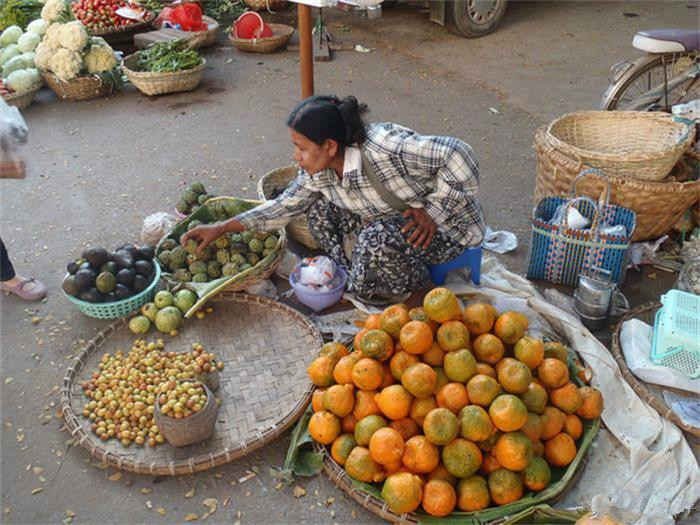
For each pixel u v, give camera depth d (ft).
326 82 20.24
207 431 8.05
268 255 10.36
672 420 8.16
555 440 7.63
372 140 8.48
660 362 8.80
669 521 7.01
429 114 17.88
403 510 6.90
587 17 25.39
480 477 7.23
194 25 22.71
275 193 12.04
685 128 11.60
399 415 7.45
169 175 15.11
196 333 9.97
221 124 17.75
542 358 7.93
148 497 7.77
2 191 14.43
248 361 9.46
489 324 8.06
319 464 7.86
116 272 10.09
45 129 17.66
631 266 11.43
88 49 19.19
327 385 8.32
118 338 9.88
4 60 19.57
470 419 7.11
